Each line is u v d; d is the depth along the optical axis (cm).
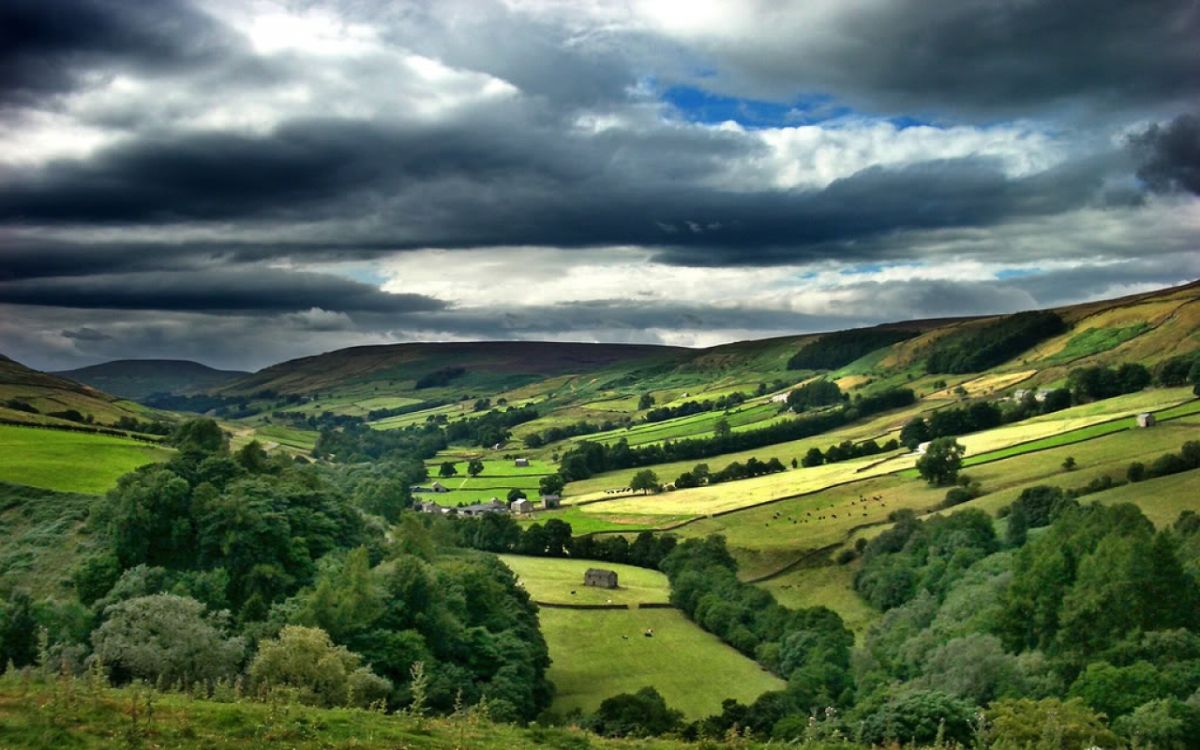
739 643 12462
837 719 7331
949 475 18200
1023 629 8994
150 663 6041
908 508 17275
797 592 14962
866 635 11719
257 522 9975
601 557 18625
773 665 11456
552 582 16188
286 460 15600
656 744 4028
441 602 9288
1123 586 7962
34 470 12669
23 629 7375
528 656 9481
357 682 5922
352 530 12081
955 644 7788
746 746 4100
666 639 12925
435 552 12631
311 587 9619
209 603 9038
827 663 10125
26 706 3219
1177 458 14850
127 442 16025
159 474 10675
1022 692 6950
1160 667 6806
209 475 11531
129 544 9775
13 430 15675
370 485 18750
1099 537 9506
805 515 18550
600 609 14338
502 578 12581
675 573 16238
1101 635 7806
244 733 3253
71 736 2986
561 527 19075
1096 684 6488
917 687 7619
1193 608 7988
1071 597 8269
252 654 7000
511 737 3794
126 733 3077
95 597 9175
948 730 5259
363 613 8225
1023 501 14162
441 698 7800
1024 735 4388
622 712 8594
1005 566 11562
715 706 9950
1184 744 5338
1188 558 9838
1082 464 16662
